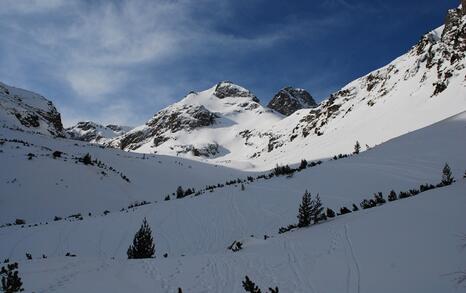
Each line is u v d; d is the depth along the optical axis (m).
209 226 25.84
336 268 10.91
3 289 9.95
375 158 36.31
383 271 9.61
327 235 14.95
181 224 26.92
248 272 12.54
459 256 8.77
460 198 13.27
